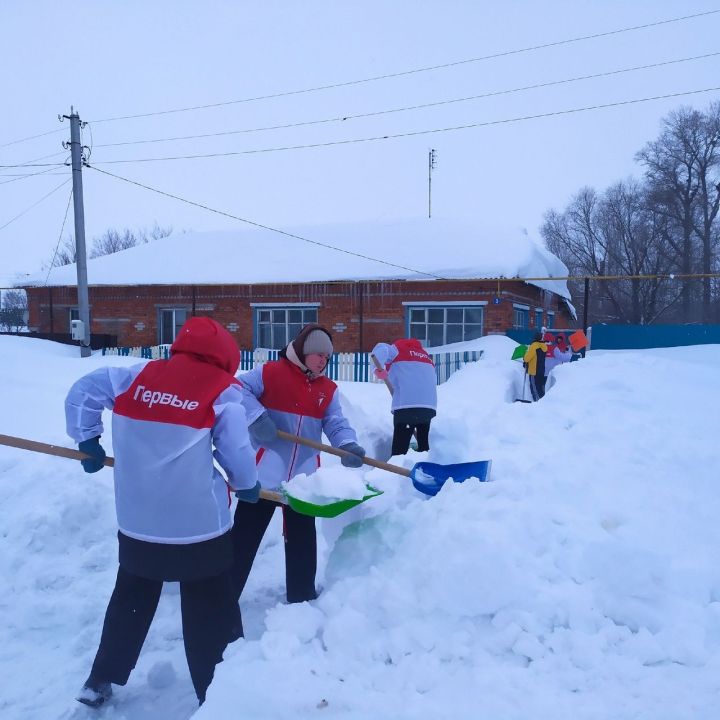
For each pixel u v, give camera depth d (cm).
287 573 350
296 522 351
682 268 4322
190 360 273
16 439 288
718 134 4212
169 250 2373
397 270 1830
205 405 266
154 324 2091
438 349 1688
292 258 2066
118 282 2102
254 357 1606
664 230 4362
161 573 262
